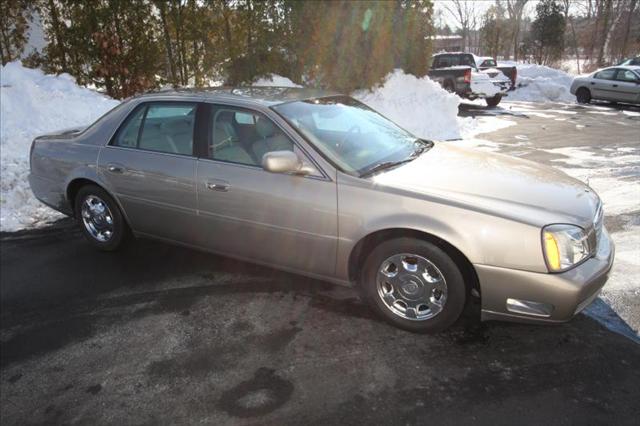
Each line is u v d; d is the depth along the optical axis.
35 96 8.20
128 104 4.19
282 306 3.44
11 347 3.09
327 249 3.23
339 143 3.44
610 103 17.12
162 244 4.62
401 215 2.91
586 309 3.29
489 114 14.41
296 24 9.87
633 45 28.86
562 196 3.00
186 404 2.52
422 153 3.70
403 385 2.59
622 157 7.89
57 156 4.50
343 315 3.31
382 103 10.07
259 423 2.36
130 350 3.00
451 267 2.86
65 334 3.20
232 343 3.03
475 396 2.49
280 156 3.10
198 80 10.46
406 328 3.07
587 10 35.03
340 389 2.58
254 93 3.86
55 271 4.13
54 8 9.77
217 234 3.71
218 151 3.61
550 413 2.36
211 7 10.05
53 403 2.58
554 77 21.38
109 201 4.28
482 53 37.59
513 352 2.85
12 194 5.79
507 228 2.72
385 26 10.16
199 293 3.67
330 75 10.12
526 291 2.71
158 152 3.89
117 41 9.71
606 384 2.55
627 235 4.49
